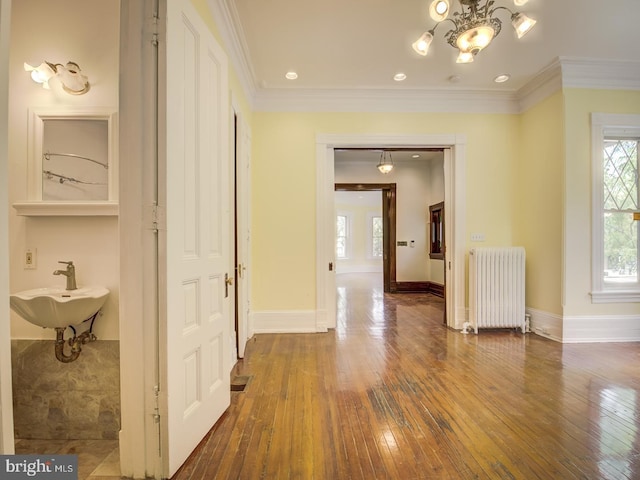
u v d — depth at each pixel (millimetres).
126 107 1579
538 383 2590
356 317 4930
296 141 4145
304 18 2789
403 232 7363
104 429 1998
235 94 3172
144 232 1578
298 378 2715
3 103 921
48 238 1966
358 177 7344
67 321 1796
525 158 4180
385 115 4188
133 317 1580
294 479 1572
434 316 4992
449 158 4352
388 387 2535
